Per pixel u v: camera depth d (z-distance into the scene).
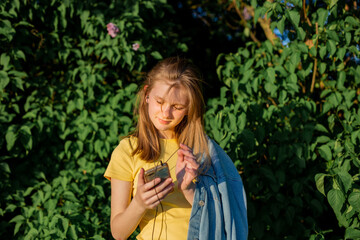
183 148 1.36
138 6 3.15
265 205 2.70
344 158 2.27
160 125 1.39
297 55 2.47
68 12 3.09
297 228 2.58
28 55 3.09
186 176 1.31
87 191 2.72
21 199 2.71
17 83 2.77
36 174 2.84
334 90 2.61
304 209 2.75
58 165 2.91
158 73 1.42
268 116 2.54
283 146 2.57
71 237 2.26
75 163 2.93
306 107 2.52
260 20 3.36
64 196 2.57
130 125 2.86
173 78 1.38
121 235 1.31
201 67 4.37
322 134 2.65
